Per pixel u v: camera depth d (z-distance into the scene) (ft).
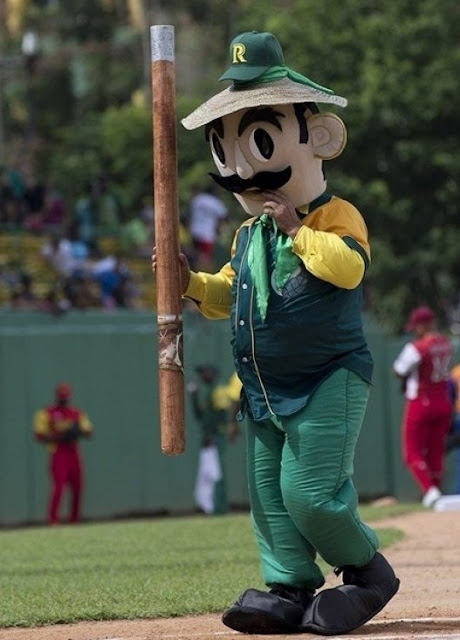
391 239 198.59
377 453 163.22
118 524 116.06
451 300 199.21
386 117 196.24
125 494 146.82
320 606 41.50
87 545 83.30
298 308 41.24
